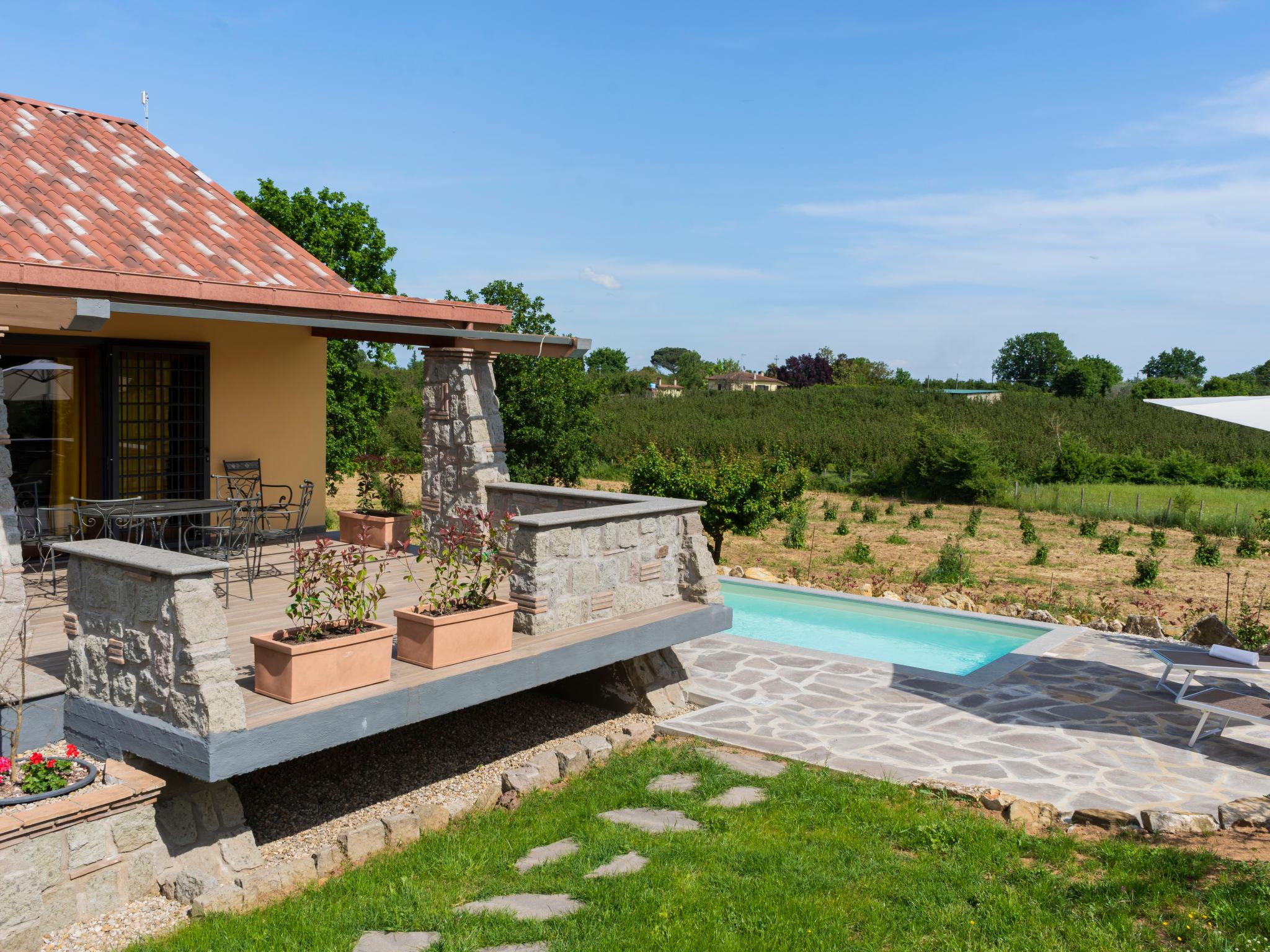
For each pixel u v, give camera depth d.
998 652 12.01
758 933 4.48
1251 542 22.72
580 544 7.68
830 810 6.19
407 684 6.01
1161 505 31.38
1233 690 9.08
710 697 9.09
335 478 22.20
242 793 6.92
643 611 8.38
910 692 9.35
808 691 9.32
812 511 30.47
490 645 6.73
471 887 5.23
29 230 8.64
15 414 9.39
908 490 35.69
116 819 5.08
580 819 6.18
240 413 10.63
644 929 4.47
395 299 8.80
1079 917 4.60
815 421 47.81
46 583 8.37
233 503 8.13
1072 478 37.81
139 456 9.77
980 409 48.91
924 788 6.65
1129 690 9.52
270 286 8.65
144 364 9.75
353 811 6.73
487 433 10.12
